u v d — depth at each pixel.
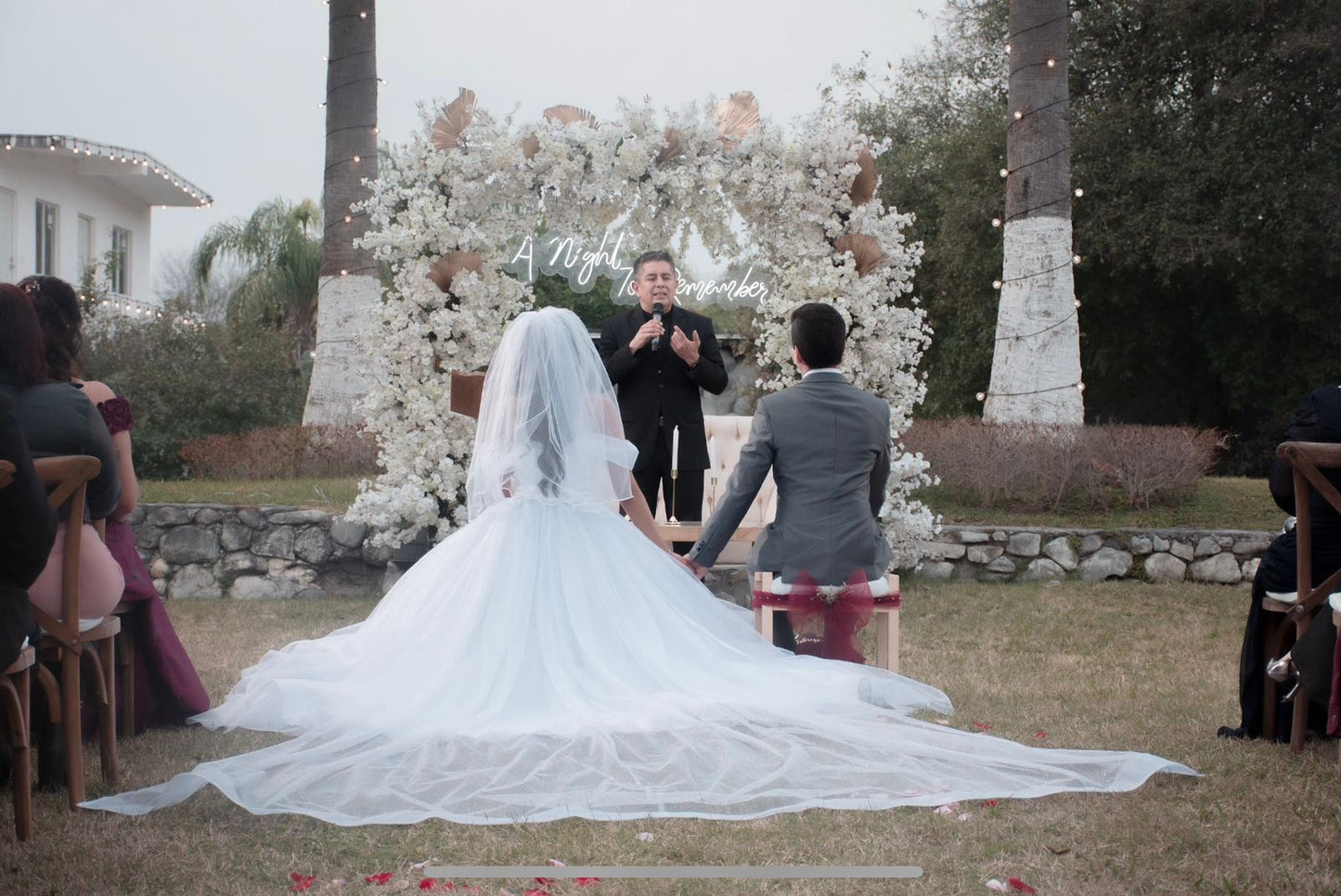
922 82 20.33
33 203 17.31
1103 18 16.56
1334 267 15.59
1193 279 17.09
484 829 3.04
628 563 4.19
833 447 4.25
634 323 6.47
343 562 7.55
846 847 2.91
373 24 11.16
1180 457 8.91
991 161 17.08
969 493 9.27
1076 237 16.08
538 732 3.62
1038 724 4.20
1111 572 7.88
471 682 3.84
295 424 13.73
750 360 16.69
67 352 3.75
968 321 18.36
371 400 7.07
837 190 7.12
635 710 3.73
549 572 4.06
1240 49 15.64
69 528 3.21
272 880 2.71
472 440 7.14
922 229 19.64
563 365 4.24
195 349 13.25
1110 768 3.47
